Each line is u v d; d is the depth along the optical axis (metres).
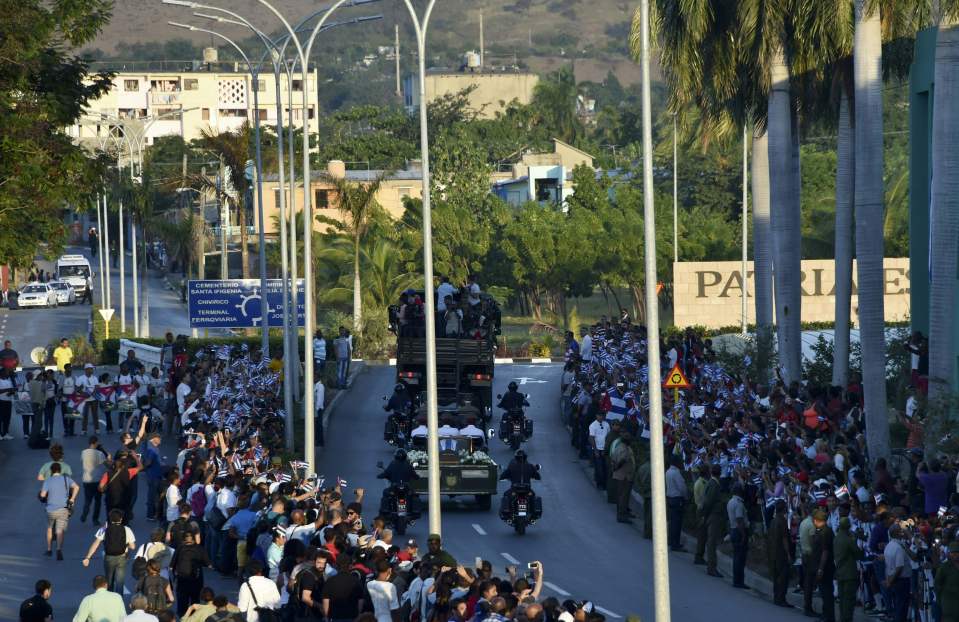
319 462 87.88
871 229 75.50
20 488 79.75
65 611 50.56
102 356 144.38
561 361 148.25
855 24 77.44
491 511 75.75
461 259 196.88
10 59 76.31
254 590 42.91
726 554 63.88
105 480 66.44
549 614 36.38
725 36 94.81
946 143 70.44
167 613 36.88
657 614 39.91
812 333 142.25
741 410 71.50
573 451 92.50
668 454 74.12
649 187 41.94
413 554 46.69
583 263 190.62
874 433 72.69
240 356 98.44
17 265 85.81
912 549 47.53
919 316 88.56
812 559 50.25
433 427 57.00
